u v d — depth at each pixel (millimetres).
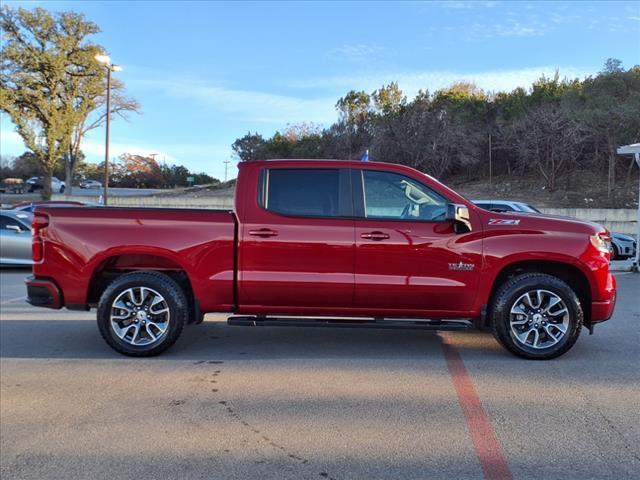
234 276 5496
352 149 35188
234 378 5035
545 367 5316
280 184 5590
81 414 4227
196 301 5574
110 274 5973
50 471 3363
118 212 5598
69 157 42250
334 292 5441
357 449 3594
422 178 5555
